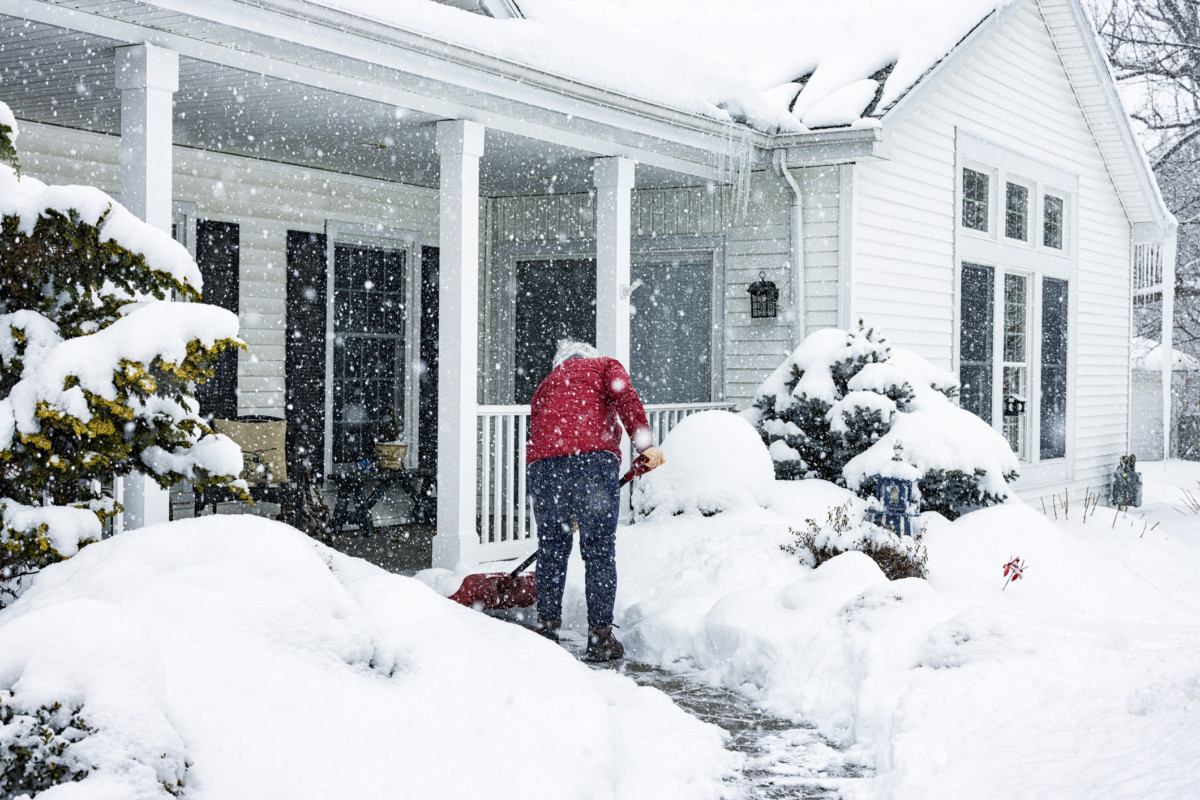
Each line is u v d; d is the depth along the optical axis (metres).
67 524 3.66
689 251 10.83
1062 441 14.51
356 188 10.28
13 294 3.90
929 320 11.20
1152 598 7.57
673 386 11.05
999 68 12.54
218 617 3.05
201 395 9.00
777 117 9.84
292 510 8.70
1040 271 13.59
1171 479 21.47
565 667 4.20
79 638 2.61
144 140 5.78
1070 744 3.69
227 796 2.66
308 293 9.88
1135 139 14.88
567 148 8.68
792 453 9.20
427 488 10.97
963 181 11.93
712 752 4.31
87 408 3.50
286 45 6.12
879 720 4.53
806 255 10.09
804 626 5.44
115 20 5.60
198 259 8.98
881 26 11.05
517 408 8.33
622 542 7.74
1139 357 29.12
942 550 7.74
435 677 3.29
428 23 6.76
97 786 2.40
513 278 11.80
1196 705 3.74
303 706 2.94
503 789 3.09
